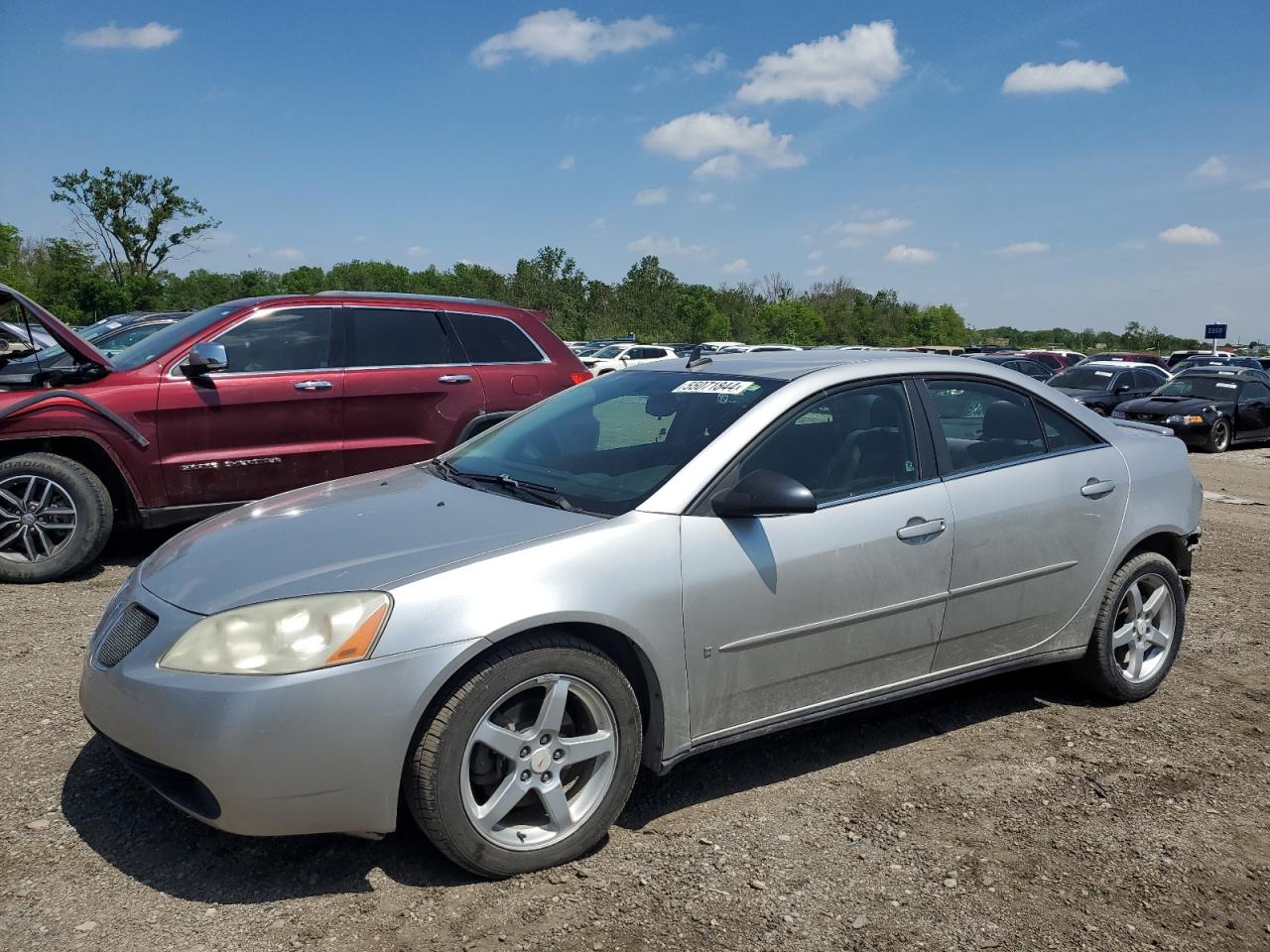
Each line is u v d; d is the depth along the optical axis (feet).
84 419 18.90
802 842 9.92
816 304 304.91
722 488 10.44
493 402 23.24
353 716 8.34
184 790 8.63
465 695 8.67
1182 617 14.56
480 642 8.67
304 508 11.36
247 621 8.61
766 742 12.48
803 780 11.37
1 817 9.90
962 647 12.23
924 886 9.19
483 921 8.38
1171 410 59.11
